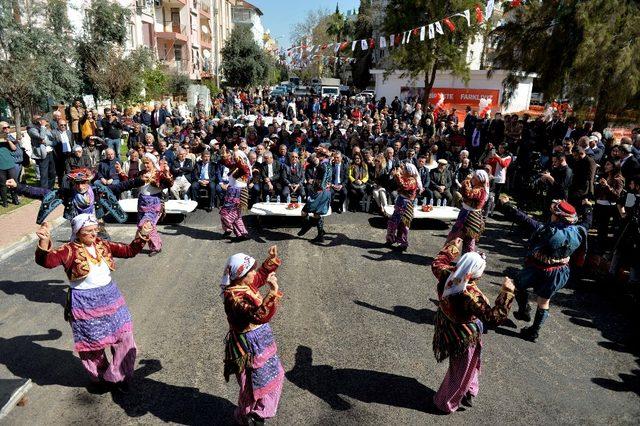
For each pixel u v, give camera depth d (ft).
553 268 17.51
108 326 13.80
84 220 13.48
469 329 13.34
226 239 29.07
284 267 24.98
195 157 37.04
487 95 82.43
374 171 36.81
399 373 16.15
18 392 13.33
